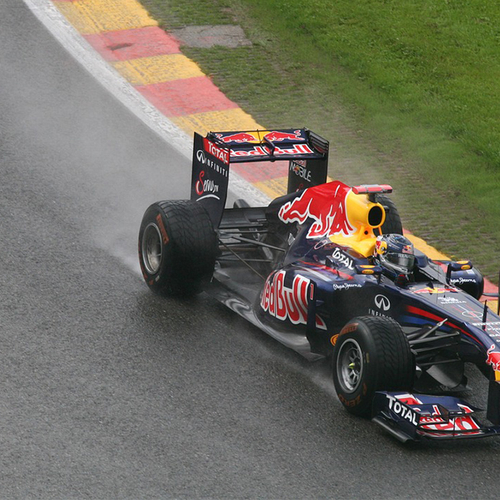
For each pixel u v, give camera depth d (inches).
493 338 1074.1
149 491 944.3
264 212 1489.9
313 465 1005.8
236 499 941.8
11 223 1515.7
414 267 1203.9
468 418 1067.3
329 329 1214.9
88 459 986.1
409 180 1820.9
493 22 2484.0
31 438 1011.3
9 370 1133.7
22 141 1823.3
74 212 1588.3
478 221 1681.8
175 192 1710.1
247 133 1459.2
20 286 1332.4
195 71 2174.0
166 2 2507.4
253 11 2474.2
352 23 2429.9
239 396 1125.7
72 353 1183.6
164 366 1174.3
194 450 1015.0
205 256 1309.1
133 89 2087.8
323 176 1430.9
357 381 1092.5
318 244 1277.1
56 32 2310.5
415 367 1079.6
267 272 1406.3
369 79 2194.9
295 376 1180.5
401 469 1010.1
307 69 2225.6
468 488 988.6
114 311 1294.3
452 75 2230.6
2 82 2059.5
